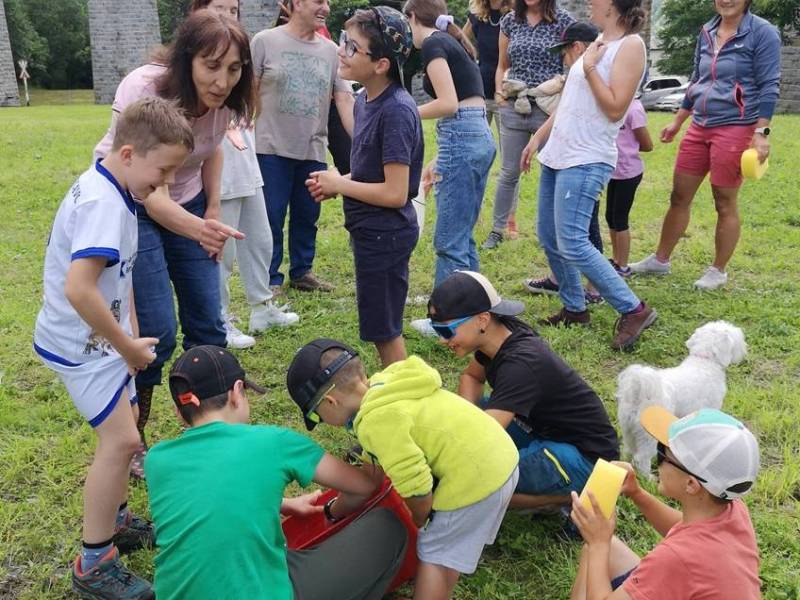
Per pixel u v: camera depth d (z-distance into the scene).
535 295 6.14
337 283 6.55
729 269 6.64
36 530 3.40
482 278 3.24
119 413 2.87
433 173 5.04
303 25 5.45
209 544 2.38
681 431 2.35
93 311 2.64
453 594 3.04
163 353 3.60
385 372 2.84
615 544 2.76
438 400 2.78
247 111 3.65
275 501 2.50
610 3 4.88
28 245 7.53
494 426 2.82
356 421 2.68
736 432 2.29
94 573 2.93
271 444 2.56
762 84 5.63
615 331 5.16
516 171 7.05
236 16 4.46
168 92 3.36
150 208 3.37
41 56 55.78
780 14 32.72
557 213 5.06
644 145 6.25
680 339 5.20
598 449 3.24
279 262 6.15
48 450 4.01
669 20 38.41
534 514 3.42
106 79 38.12
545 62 6.65
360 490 2.74
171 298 3.61
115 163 2.74
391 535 2.77
